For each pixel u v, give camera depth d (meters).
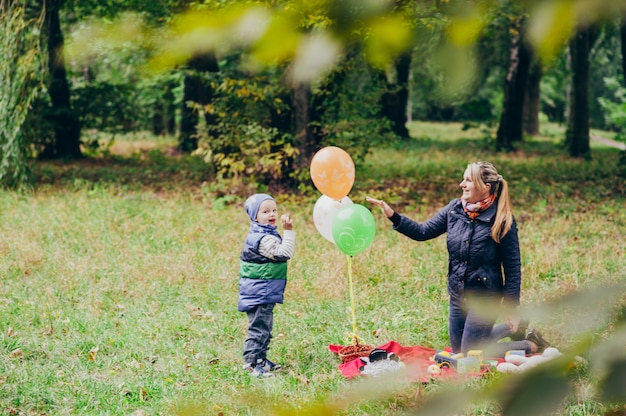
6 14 11.88
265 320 5.50
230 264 8.66
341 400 0.53
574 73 21.56
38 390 5.21
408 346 5.96
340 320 6.75
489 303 0.56
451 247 5.18
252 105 13.35
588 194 14.48
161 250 9.34
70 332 6.47
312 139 13.48
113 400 5.08
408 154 23.89
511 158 22.50
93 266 8.52
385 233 10.36
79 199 13.12
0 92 13.00
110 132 20.78
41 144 19.67
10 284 7.91
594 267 8.05
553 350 0.50
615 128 30.19
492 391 0.47
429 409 0.48
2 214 11.70
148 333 6.41
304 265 8.46
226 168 13.82
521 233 10.38
